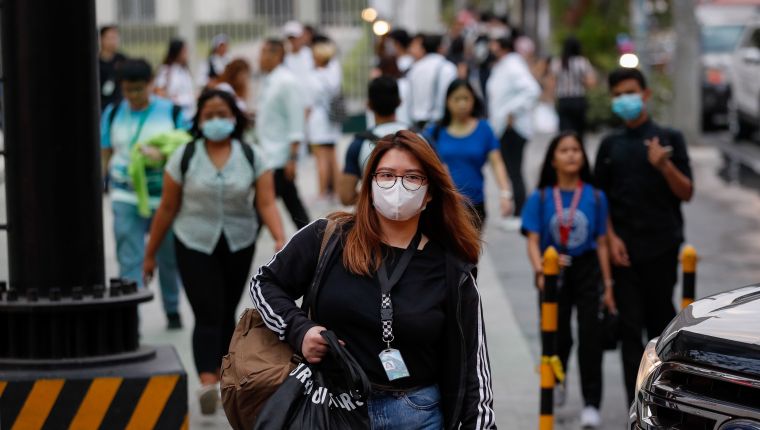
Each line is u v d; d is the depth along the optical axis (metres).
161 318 23.58
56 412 12.30
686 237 31.98
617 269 16.86
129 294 12.94
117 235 21.06
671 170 16.44
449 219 10.16
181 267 17.02
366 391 9.50
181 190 17.00
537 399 18.06
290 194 27.70
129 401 12.47
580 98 38.66
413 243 10.12
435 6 67.75
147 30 51.25
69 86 12.44
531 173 44.09
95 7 12.66
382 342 9.88
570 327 17.16
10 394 12.20
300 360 9.95
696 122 52.38
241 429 10.27
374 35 52.19
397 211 9.88
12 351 12.59
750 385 9.13
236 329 10.38
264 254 29.00
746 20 63.69
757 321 9.72
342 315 9.90
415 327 9.84
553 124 59.34
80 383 12.34
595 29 69.62
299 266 10.20
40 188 12.44
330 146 36.03
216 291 16.95
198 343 16.86
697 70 52.19
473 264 10.18
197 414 17.09
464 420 9.96
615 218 16.86
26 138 12.41
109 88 33.47
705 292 25.05
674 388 9.70
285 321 9.95
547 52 80.25
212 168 16.89
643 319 16.91
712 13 66.00
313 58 38.62
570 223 16.70
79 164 12.54
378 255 10.00
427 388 10.02
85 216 12.63
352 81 51.72
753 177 43.47
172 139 20.44
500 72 33.16
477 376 10.02
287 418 9.71
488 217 35.47
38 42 12.31
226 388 10.09
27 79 12.34
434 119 31.75
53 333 12.52
